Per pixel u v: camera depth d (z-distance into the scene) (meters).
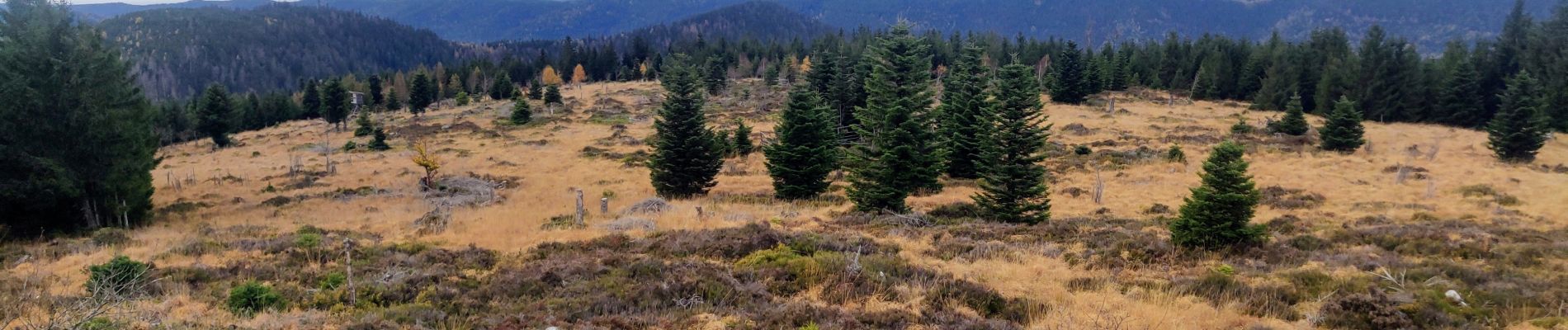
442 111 79.81
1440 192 29.70
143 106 27.27
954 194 30.44
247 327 10.46
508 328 10.23
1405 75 57.72
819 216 24.59
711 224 21.89
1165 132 49.38
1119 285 13.59
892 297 12.37
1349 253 16.27
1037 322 11.03
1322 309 11.23
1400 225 20.97
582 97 85.94
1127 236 19.05
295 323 10.65
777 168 29.98
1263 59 73.75
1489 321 10.58
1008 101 22.75
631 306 11.52
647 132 57.84
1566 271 13.98
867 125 32.94
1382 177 33.88
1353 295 11.35
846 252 16.30
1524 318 10.59
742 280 13.42
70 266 16.27
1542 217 23.36
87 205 25.22
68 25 24.86
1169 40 94.25
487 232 20.83
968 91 35.28
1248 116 60.22
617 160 44.69
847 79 42.62
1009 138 22.70
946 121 35.53
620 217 24.06
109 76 25.44
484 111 74.50
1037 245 18.06
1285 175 34.84
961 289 12.41
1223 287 13.04
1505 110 39.81
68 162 24.61
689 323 10.48
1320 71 67.06
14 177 23.55
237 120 80.06
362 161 47.06
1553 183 30.89
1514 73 58.38
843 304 12.00
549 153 48.69
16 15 24.34
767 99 77.75
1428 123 56.19
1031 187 22.91
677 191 32.47
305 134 65.31
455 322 10.85
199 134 68.50
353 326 10.26
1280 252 16.28
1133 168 37.38
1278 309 11.66
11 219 24.02
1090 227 21.56
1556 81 52.62
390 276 14.09
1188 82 81.06
